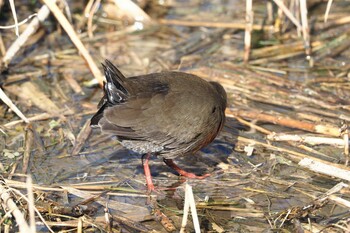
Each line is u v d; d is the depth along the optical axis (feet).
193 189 38.32
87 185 38.04
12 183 36.58
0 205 34.04
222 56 52.19
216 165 40.47
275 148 41.42
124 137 35.76
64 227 34.14
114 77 35.14
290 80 48.80
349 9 57.31
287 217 35.32
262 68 50.47
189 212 36.11
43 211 34.91
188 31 55.57
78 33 54.34
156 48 53.36
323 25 55.26
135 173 39.70
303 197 37.22
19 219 29.45
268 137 42.37
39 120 44.21
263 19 56.70
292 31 55.31
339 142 41.24
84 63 50.96
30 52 51.70
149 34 55.01
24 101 46.24
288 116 44.65
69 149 41.50
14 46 47.47
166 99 36.27
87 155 41.06
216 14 57.36
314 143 41.65
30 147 41.29
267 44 53.78
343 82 48.60
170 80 37.60
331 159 40.47
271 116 44.21
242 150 41.68
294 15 54.90
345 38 53.78
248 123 44.04
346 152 40.86
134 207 36.55
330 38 54.03
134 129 35.27
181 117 36.29
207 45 53.62
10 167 39.27
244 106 46.11
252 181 38.75
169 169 40.42
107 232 33.83
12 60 50.42
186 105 36.50
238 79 49.03
